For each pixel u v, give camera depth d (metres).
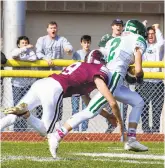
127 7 35.28
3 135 23.81
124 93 17.91
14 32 27.41
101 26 35.50
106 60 17.53
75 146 21.36
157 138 24.44
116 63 17.28
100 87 16.62
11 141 23.27
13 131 23.83
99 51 17.22
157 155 18.81
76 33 35.41
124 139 18.02
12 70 23.28
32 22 34.88
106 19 35.53
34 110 23.64
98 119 24.53
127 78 18.05
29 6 34.53
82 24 35.41
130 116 18.02
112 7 35.25
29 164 15.79
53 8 34.75
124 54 17.38
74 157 17.72
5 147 20.47
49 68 24.39
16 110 16.50
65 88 16.75
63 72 17.02
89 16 35.41
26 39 23.97
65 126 16.77
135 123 17.94
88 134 24.25
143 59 25.14
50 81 16.81
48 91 16.67
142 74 17.59
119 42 17.48
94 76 16.72
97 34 35.50
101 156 18.22
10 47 27.41
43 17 34.97
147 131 24.42
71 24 35.34
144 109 24.38
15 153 18.52
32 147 20.61
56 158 17.20
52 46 24.86
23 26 27.59
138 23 17.83
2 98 23.70
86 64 16.94
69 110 24.00
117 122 17.44
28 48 23.94
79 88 16.89
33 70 23.70
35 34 34.94
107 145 22.02
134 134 17.95
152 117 24.41
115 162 16.50
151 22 35.62
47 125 16.83
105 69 16.84
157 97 24.30
